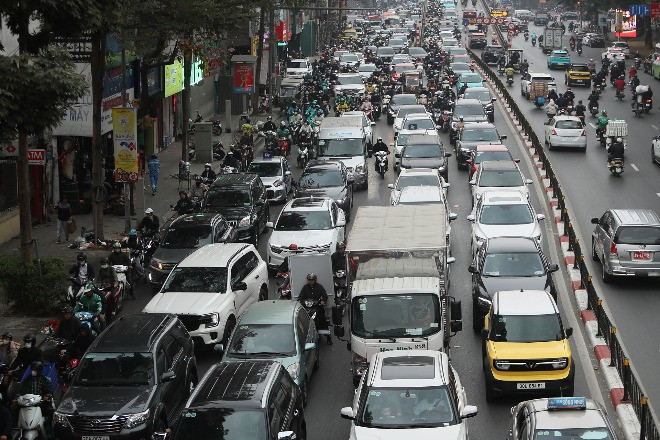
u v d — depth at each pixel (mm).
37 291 40375
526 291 33531
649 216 44312
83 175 61125
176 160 79062
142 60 63188
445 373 26594
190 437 23984
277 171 64812
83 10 36125
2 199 52094
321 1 143000
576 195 63062
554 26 180250
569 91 101875
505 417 29781
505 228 47125
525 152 80750
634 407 29125
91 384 28250
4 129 33375
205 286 37312
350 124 72500
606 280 44125
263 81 125125
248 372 26391
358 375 31703
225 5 64625
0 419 26906
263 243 54031
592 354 35281
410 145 68625
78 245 50469
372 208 42938
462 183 68500
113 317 40000
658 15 138875
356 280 33625
